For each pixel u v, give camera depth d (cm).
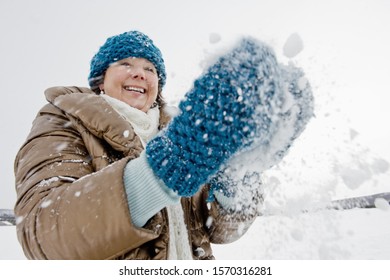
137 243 56
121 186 54
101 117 81
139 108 114
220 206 85
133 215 55
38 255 59
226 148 50
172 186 52
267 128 51
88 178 58
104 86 121
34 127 84
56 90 97
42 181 65
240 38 50
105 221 54
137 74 114
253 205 82
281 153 58
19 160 78
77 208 55
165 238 74
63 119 86
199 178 52
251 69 47
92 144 79
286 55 55
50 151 73
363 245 162
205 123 48
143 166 54
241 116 48
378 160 65
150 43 130
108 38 130
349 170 66
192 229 91
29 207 61
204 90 49
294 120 54
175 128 52
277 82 49
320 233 67
